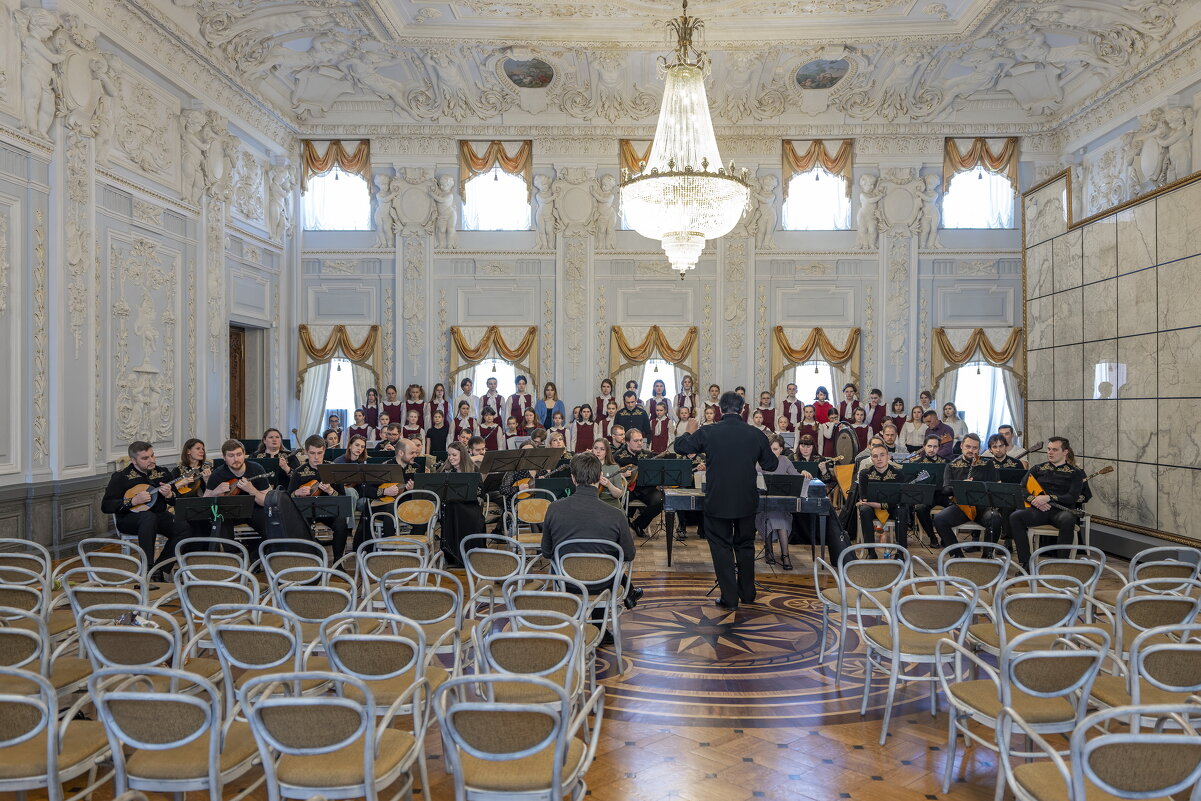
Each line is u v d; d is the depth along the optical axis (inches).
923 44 506.0
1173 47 442.3
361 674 139.8
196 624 211.5
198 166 469.1
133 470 323.9
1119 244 414.3
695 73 372.2
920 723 187.0
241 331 568.7
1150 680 135.7
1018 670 131.8
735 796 152.7
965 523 362.3
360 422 564.1
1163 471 380.8
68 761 126.8
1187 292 364.5
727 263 608.4
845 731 182.2
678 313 610.5
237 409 565.0
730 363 608.7
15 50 334.3
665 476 364.8
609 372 609.6
